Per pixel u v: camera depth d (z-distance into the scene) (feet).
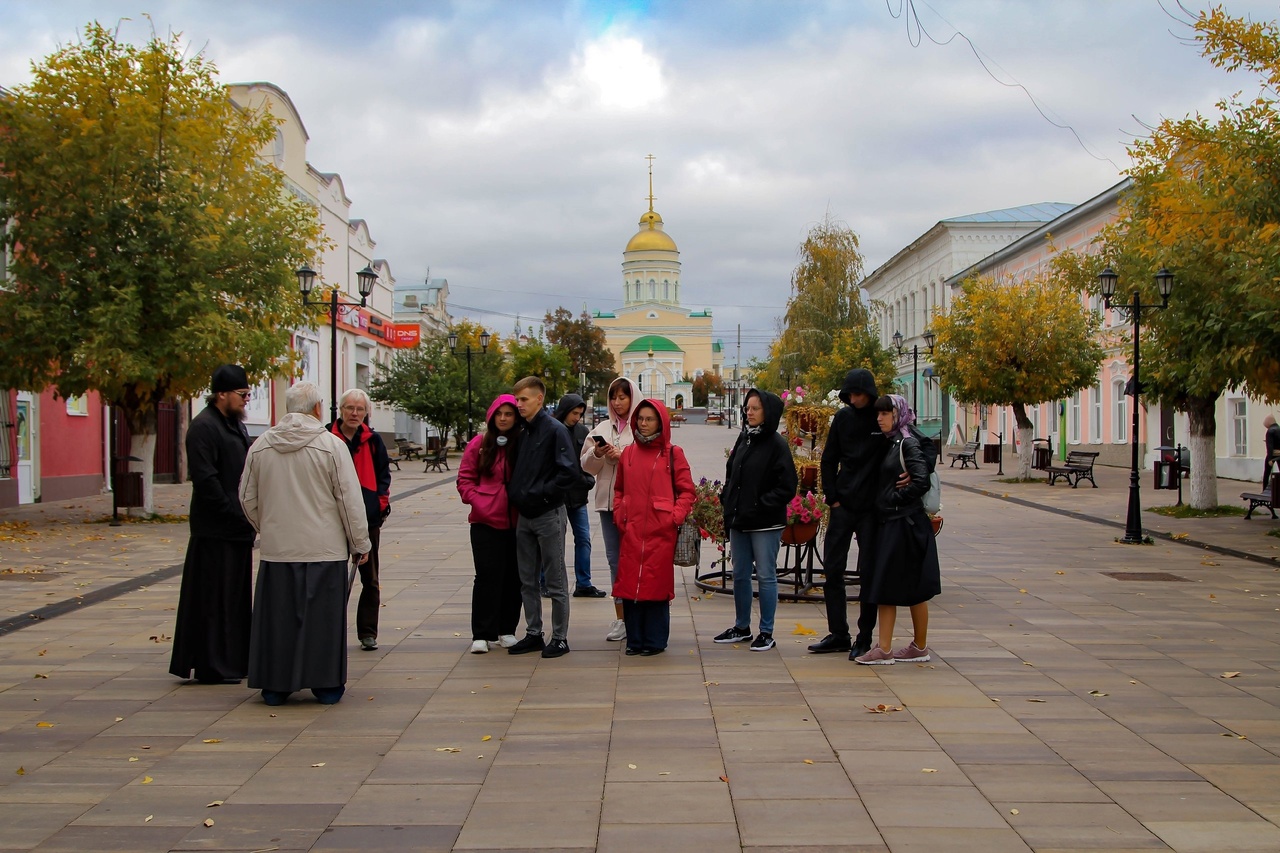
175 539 51.75
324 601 21.34
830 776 16.88
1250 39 46.01
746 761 17.63
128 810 15.66
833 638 25.96
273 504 21.36
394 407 147.43
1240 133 48.29
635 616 25.59
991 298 92.48
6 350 55.77
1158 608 32.32
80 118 56.03
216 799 16.08
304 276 63.52
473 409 141.08
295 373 67.15
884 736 18.98
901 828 14.75
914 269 204.13
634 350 460.55
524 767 17.43
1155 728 19.52
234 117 66.08
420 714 20.66
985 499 77.97
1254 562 43.11
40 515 63.57
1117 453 114.11
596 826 14.87
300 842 14.42
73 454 76.89
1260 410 85.81
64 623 30.40
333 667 21.29
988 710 20.70
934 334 98.07
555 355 217.97
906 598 24.18
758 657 25.49
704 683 22.91
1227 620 30.32
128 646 27.25
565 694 22.04
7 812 15.60
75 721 20.35
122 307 54.80
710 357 475.72
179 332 56.24
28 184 56.85
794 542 33.71
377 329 159.74
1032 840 14.34
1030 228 173.99
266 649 21.22
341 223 141.08
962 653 25.86
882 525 24.56
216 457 23.32
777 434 26.12
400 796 16.14
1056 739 18.83
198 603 23.25
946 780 16.69
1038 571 40.45
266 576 21.39
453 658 25.54
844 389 25.40
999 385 92.12
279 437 21.49
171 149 59.36
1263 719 20.13
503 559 26.30
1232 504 68.13
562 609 25.80
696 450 156.76
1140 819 15.10
